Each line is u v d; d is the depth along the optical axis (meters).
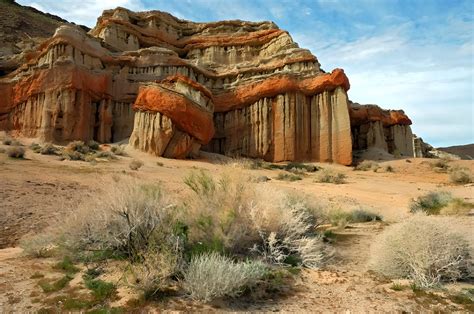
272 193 6.72
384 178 32.06
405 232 4.93
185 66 50.50
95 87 42.56
